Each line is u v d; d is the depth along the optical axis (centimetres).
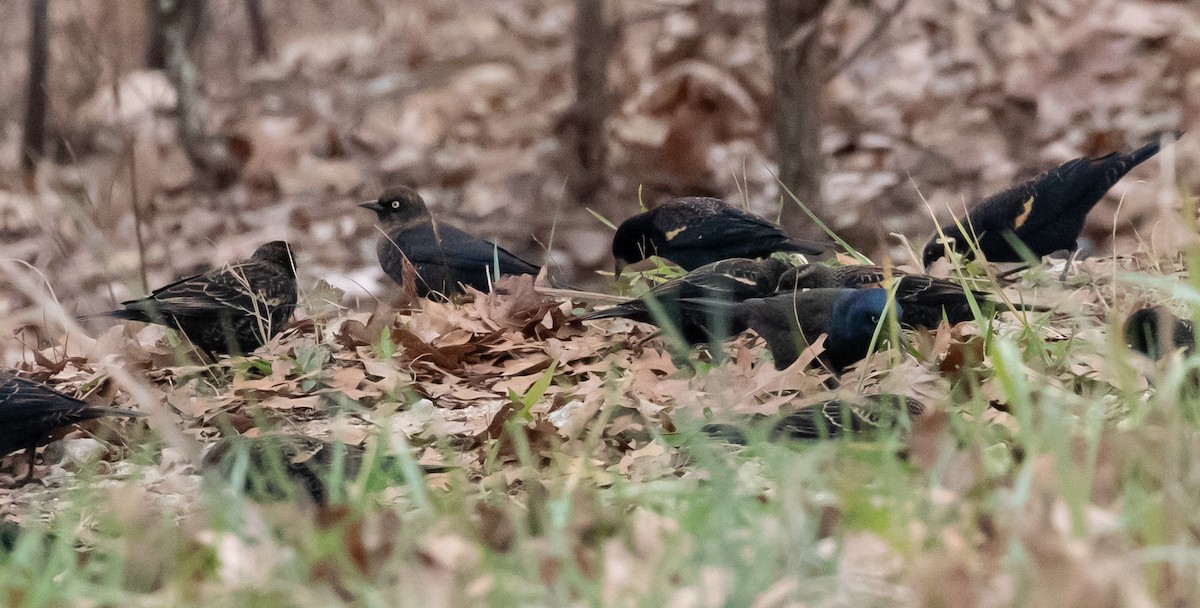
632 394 872
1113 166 1160
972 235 1177
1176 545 534
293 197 2170
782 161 1588
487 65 2728
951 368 880
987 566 540
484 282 1238
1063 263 1270
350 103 2567
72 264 1747
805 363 891
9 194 1994
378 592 553
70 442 921
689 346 1011
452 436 851
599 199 2089
